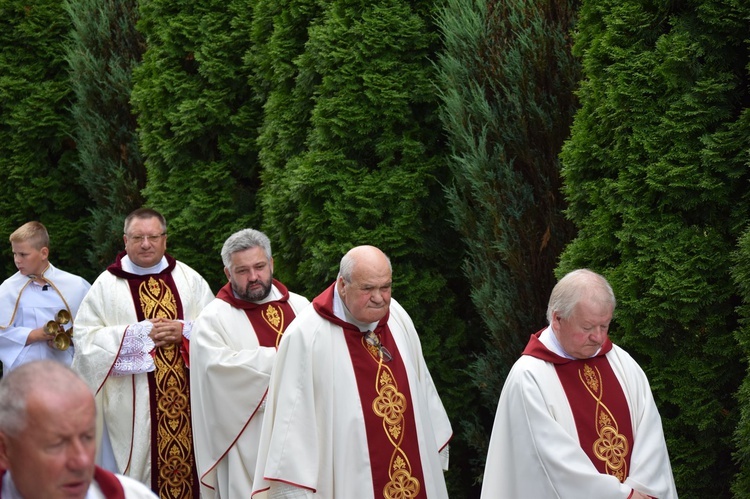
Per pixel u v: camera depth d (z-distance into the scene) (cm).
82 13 1508
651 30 745
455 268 1043
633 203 744
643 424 620
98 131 1480
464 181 941
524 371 619
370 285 670
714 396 725
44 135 1606
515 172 908
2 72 1597
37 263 1079
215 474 860
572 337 605
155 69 1329
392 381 705
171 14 1316
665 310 721
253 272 862
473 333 1054
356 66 1011
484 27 928
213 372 836
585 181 794
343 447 684
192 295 1007
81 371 945
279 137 1117
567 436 594
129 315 973
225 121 1302
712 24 711
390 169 1019
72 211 1638
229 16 1301
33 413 339
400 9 1009
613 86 752
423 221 1038
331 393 691
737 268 679
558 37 884
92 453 350
